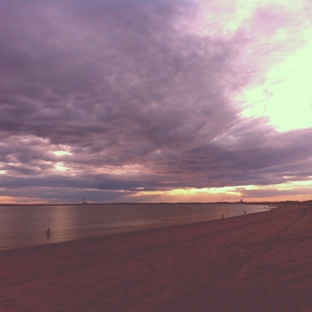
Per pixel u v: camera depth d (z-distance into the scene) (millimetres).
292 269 9281
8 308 6141
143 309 5852
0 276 9438
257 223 32656
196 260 11469
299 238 17328
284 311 5566
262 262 10578
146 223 52312
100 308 5984
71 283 8211
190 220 59188
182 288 7410
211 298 6496
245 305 5973
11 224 59875
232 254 12609
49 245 18734
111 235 24609
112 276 8984
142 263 11125
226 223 35344
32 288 7766
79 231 39250
